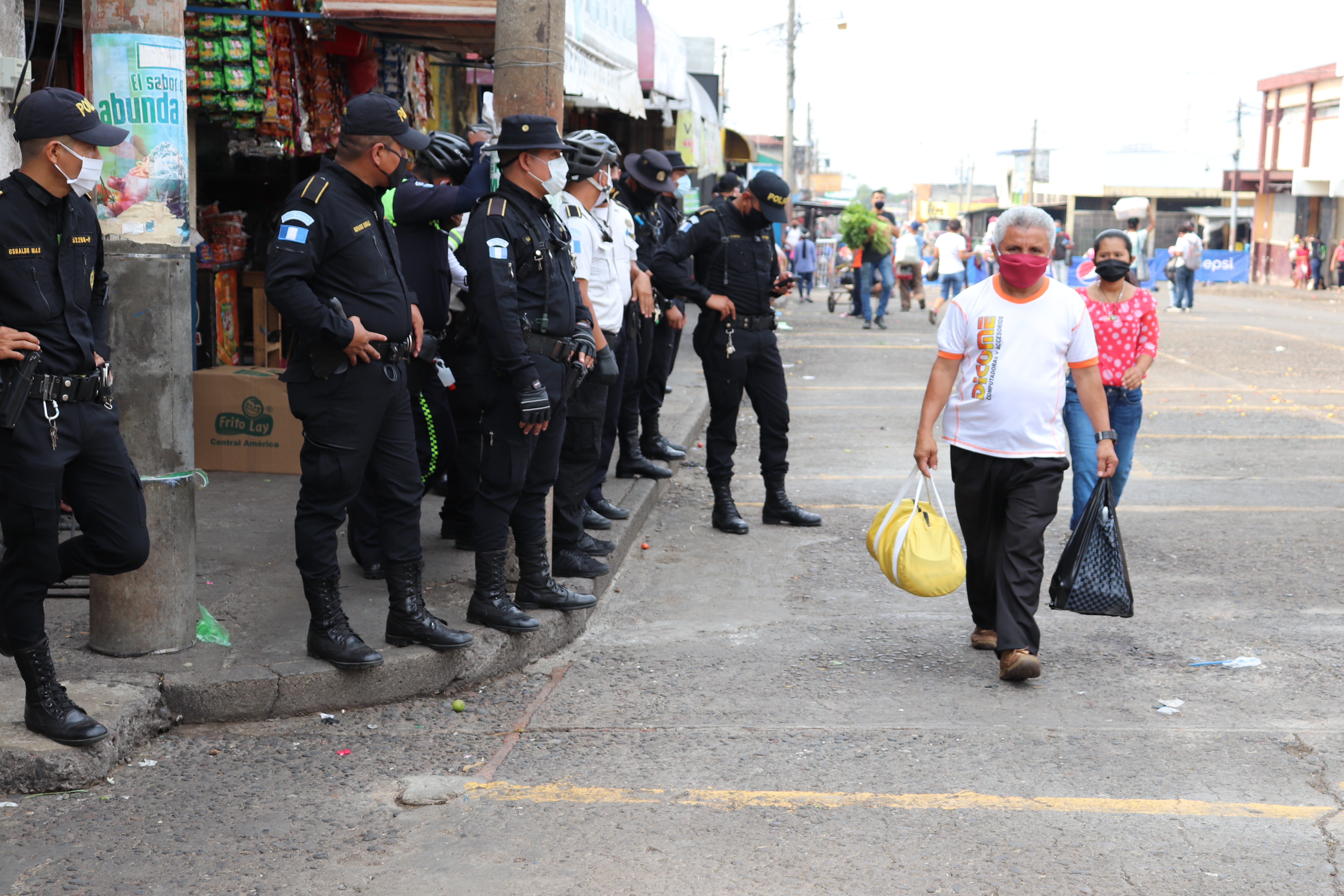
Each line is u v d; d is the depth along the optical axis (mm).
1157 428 11602
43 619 4117
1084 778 4145
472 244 4941
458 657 5043
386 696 4863
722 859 3582
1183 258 27312
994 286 5234
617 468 8773
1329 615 6070
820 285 36750
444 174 6188
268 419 8094
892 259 21688
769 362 7660
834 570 6969
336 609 4805
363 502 5898
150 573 4824
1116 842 3670
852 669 5332
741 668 5355
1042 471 5145
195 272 8781
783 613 6184
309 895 3400
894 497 8820
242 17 7547
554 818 3863
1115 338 6730
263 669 4719
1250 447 10633
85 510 4137
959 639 5770
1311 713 4762
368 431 4625
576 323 5352
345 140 4492
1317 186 44219
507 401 5109
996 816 3855
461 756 4379
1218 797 3984
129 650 4840
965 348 5281
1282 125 48938
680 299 8953
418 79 10141
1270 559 7133
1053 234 5125
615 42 9469
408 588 4973
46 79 6320
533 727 4656
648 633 5867
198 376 8125
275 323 10492
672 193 9547
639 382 8438
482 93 13844
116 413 4184
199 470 4977
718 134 20641
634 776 4191
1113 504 5246
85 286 4012
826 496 8844
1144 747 4418
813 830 3762
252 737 4523
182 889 3436
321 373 4508
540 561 5598
